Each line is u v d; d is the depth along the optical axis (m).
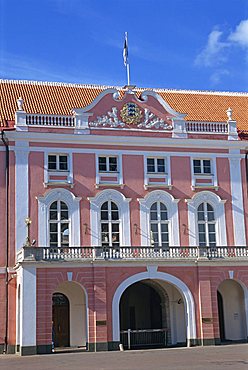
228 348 33.75
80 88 47.25
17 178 38.31
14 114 41.16
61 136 39.25
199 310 37.12
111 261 36.06
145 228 39.72
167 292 39.62
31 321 34.09
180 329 39.25
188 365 24.22
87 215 38.97
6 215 37.78
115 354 31.73
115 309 35.72
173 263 37.22
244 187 42.22
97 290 35.53
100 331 35.03
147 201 40.16
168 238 40.16
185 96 49.84
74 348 37.28
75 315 38.62
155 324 42.28
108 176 39.91
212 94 50.72
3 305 36.62
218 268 38.06
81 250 36.03
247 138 43.28
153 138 40.81
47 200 38.50
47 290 34.81
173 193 40.78
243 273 38.50
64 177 39.12
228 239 41.06
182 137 41.41
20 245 37.53
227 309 40.97
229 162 42.31
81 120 39.94
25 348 33.66
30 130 38.84
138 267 36.62
